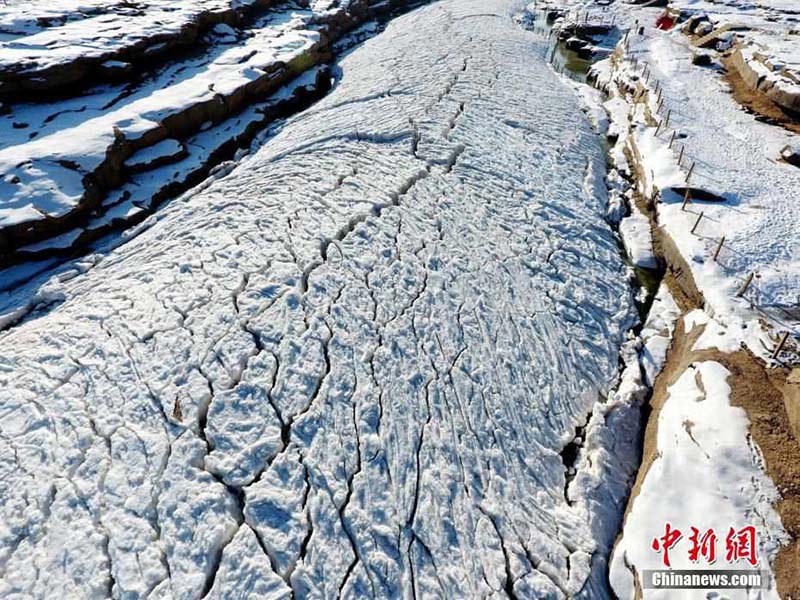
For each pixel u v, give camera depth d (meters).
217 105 14.80
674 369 7.34
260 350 7.20
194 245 9.26
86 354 7.07
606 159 13.60
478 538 5.53
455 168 11.88
